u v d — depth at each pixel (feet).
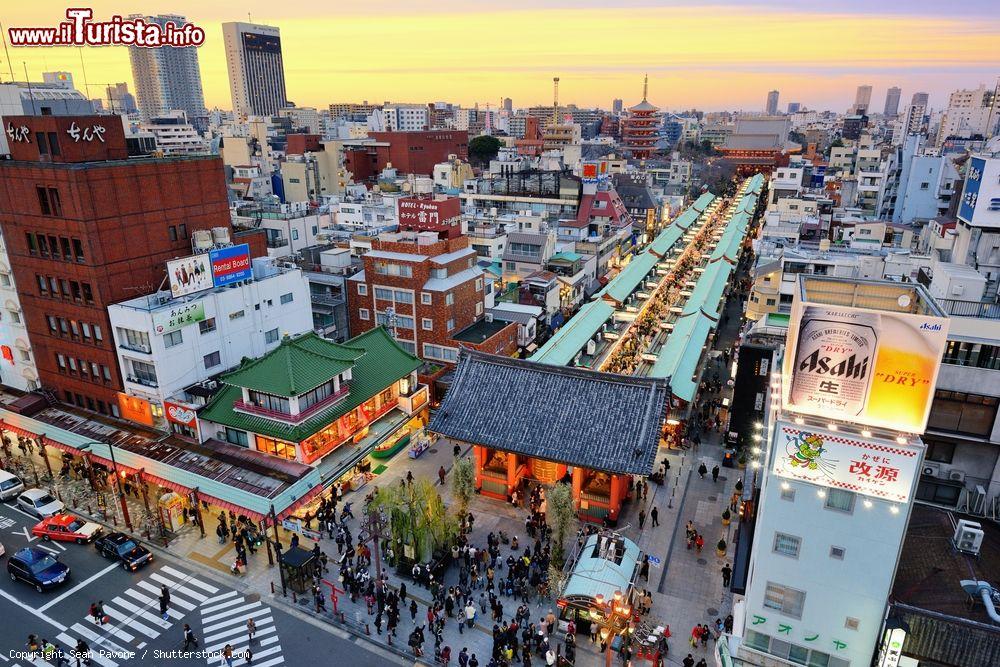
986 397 105.09
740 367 160.35
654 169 593.42
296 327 180.24
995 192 136.87
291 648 106.32
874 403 78.18
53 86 483.92
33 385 172.45
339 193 488.02
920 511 103.14
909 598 84.02
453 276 201.16
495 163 448.24
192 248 165.68
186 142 604.90
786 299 193.98
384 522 125.59
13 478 151.02
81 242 143.54
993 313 112.16
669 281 320.29
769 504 82.38
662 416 133.90
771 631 87.20
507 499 147.74
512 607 114.93
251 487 128.88
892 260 182.29
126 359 149.69
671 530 137.28
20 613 114.01
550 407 141.28
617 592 104.06
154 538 135.13
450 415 145.79
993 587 84.79
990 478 108.88
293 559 117.91
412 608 112.06
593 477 144.87
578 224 345.92
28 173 145.38
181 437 147.13
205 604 116.37
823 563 81.61
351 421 149.38
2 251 160.66
